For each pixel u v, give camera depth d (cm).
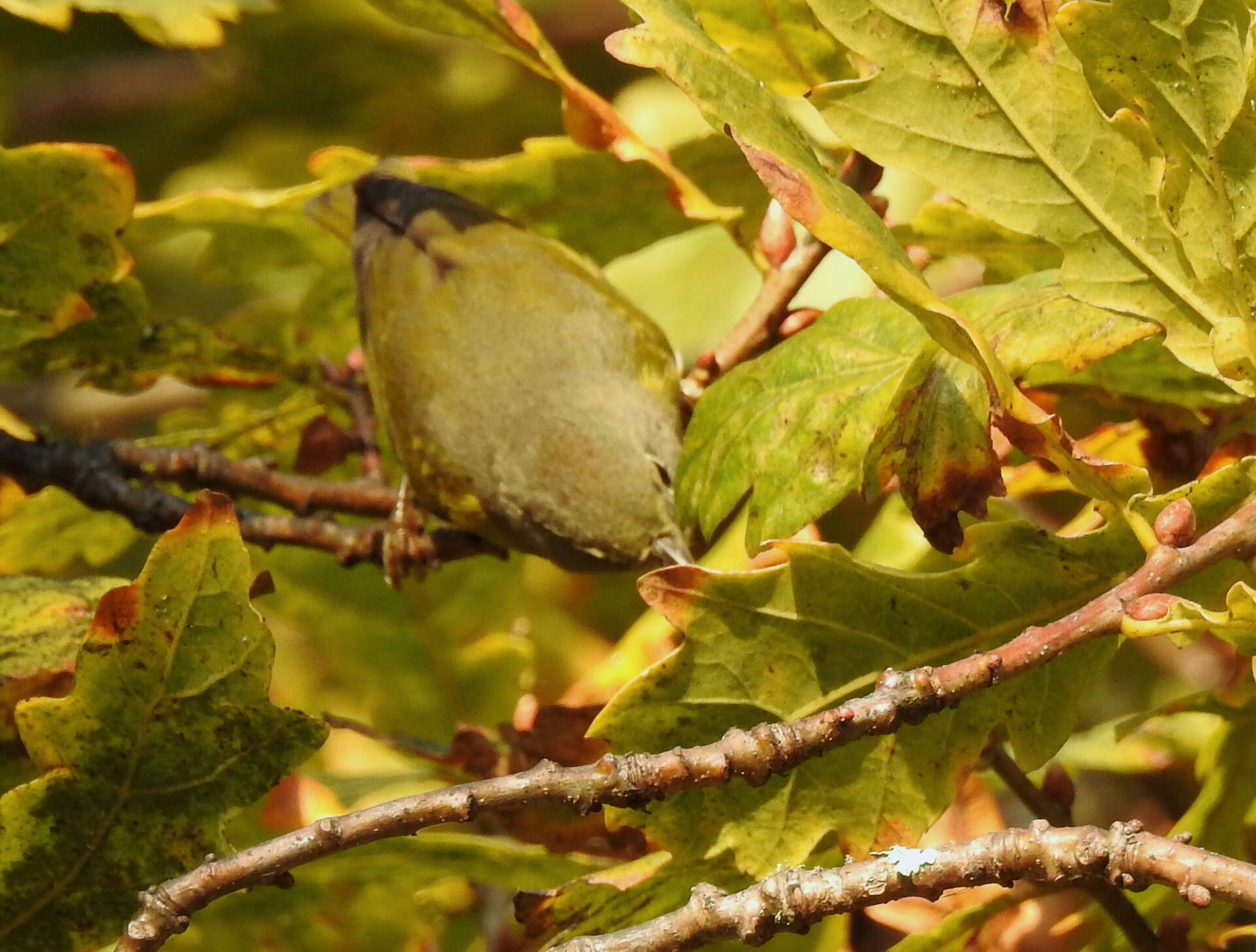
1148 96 300
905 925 307
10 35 328
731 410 303
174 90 329
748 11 307
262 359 312
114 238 307
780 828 300
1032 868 297
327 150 314
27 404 326
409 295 314
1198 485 299
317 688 314
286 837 298
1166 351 305
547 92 328
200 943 308
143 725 300
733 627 300
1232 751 304
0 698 304
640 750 300
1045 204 301
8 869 300
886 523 309
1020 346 301
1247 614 298
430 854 304
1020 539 300
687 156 311
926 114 301
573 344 314
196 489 312
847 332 303
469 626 314
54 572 313
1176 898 304
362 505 312
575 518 312
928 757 300
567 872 304
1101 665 301
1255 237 300
